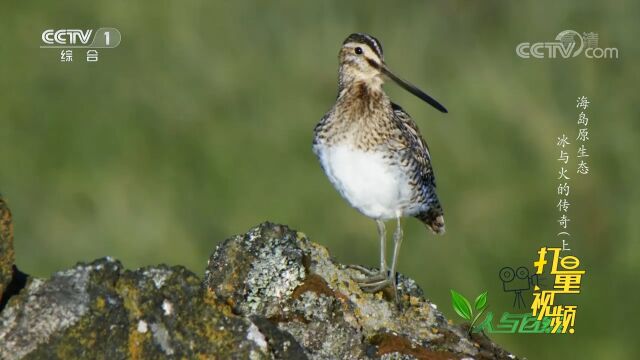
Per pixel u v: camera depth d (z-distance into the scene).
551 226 13.95
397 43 16.02
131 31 15.74
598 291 13.41
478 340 7.39
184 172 14.26
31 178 14.19
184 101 15.07
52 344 6.12
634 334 13.20
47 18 15.76
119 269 6.40
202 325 6.36
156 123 14.78
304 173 14.26
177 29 15.84
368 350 6.90
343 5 16.36
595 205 14.18
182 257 13.45
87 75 15.27
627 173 14.46
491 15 16.67
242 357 6.31
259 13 16.20
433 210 9.31
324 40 15.97
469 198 14.09
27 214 13.82
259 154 14.44
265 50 15.83
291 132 14.73
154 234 13.59
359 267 7.94
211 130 14.68
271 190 14.07
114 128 14.69
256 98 15.20
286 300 7.08
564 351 12.66
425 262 13.41
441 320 7.46
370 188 8.62
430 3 16.55
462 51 16.11
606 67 15.64
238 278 7.20
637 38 16.09
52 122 14.73
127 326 6.25
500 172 14.32
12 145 14.49
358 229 13.62
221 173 14.16
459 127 14.77
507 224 13.88
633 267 13.72
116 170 14.26
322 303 7.05
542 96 15.25
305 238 7.54
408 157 8.62
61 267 13.39
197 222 13.82
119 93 15.15
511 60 15.96
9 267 6.24
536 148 14.54
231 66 15.54
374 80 8.85
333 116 8.66
